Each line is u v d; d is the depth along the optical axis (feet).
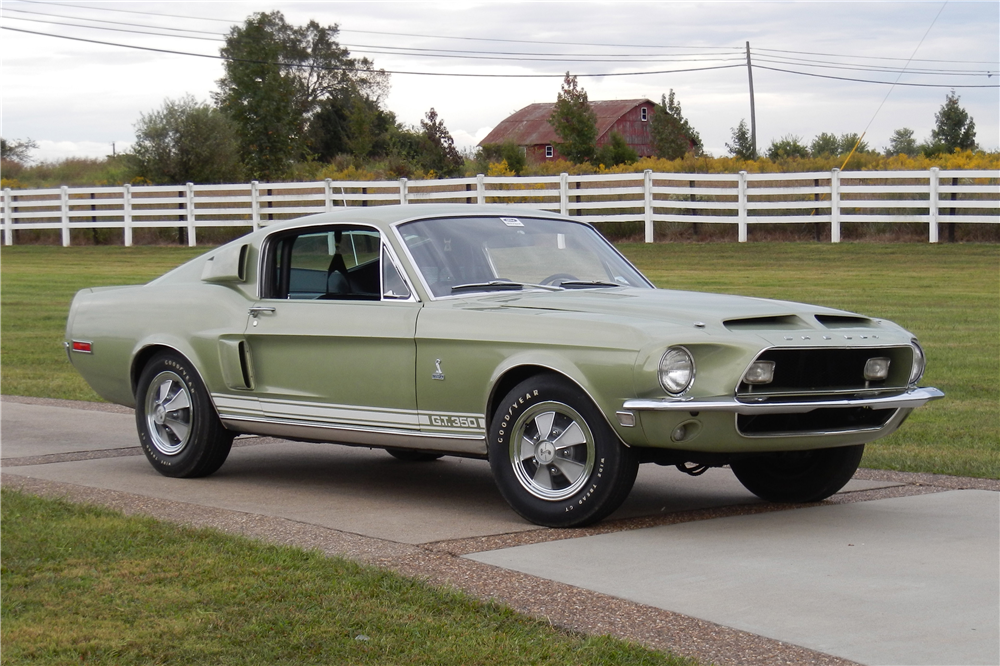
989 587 14.35
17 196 114.73
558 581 14.47
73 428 28.73
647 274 72.28
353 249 20.62
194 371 22.13
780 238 91.71
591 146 152.97
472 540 16.76
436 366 18.54
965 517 18.51
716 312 17.24
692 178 90.33
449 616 13.06
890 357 18.01
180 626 12.76
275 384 20.98
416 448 19.34
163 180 127.24
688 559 15.67
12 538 16.69
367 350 19.47
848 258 79.46
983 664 11.66
